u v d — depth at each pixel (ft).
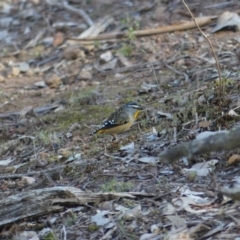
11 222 30.50
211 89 39.86
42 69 55.83
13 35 64.69
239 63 44.91
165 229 27.50
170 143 35.83
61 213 30.78
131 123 38.17
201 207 28.60
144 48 52.80
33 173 36.40
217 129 35.81
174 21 56.44
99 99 46.47
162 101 42.27
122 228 28.02
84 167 35.32
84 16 62.90
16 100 50.65
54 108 47.34
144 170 33.53
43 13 66.69
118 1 64.03
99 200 30.89
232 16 52.42
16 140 42.88
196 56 49.34
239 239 25.91
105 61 53.11
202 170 31.68
